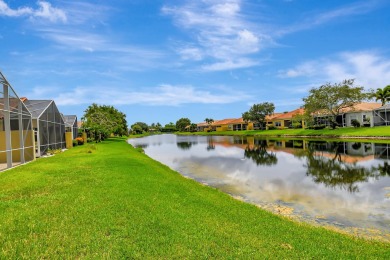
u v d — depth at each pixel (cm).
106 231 675
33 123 2527
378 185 1462
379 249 661
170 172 1817
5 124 1814
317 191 1366
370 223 927
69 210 824
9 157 1820
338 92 5900
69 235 651
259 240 657
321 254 592
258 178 1730
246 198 1259
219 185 1548
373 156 2547
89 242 614
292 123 8244
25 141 2167
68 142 3753
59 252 572
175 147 4562
